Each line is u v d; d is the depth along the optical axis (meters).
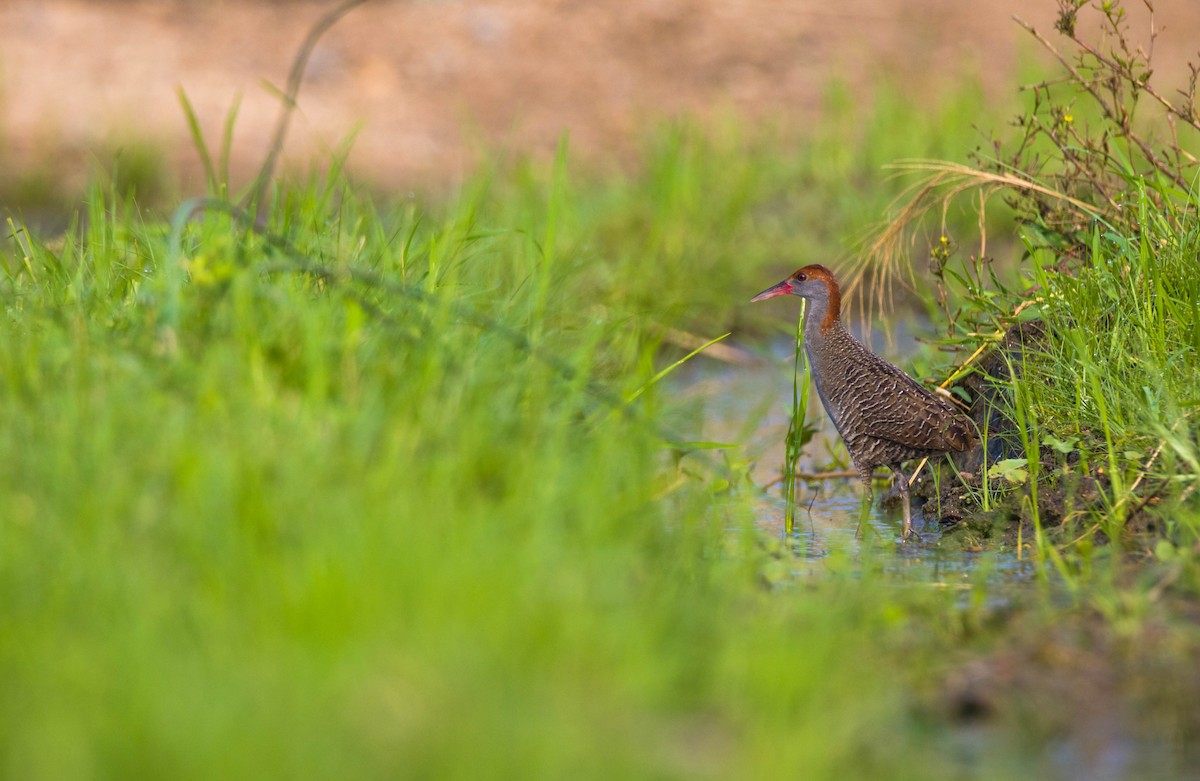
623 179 23.30
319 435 8.02
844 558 9.73
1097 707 7.20
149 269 11.25
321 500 7.37
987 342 12.23
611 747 6.11
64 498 7.36
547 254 11.99
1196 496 9.71
